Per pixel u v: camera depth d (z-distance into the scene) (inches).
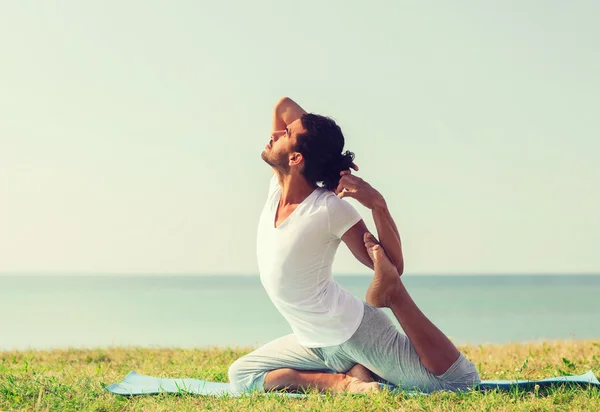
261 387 177.6
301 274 161.9
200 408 163.2
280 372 176.1
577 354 275.6
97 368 240.5
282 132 169.6
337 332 164.9
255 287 2568.9
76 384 195.0
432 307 1449.3
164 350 329.7
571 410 154.6
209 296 1868.8
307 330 168.1
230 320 1049.5
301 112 179.9
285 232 162.6
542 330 899.4
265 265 168.1
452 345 166.2
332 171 165.3
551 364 242.4
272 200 170.9
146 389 187.8
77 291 2235.5
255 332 848.9
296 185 165.5
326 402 158.1
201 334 824.9
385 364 166.6
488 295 2048.5
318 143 162.2
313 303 163.9
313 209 160.9
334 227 160.1
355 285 2625.5
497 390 170.7
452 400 160.4
